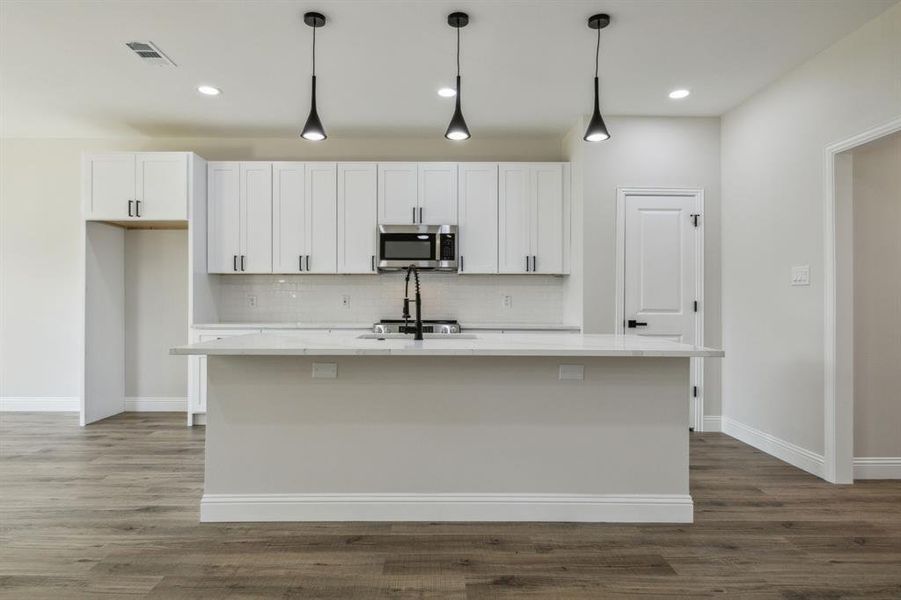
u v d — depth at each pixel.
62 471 3.16
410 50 3.12
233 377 2.47
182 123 4.42
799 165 3.29
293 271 4.56
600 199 4.18
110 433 4.05
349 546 2.23
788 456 3.38
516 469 2.50
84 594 1.87
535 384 2.49
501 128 4.52
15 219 4.77
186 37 2.97
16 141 4.76
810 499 2.77
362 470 2.49
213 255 4.54
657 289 4.20
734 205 4.03
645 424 2.49
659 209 4.20
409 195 4.58
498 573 2.03
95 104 3.99
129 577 1.99
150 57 3.22
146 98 3.88
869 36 2.75
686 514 2.48
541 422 2.49
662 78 3.50
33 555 2.14
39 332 4.79
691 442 3.87
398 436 2.49
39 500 2.71
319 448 2.48
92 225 4.38
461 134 2.71
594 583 1.96
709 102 3.91
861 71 2.80
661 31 2.89
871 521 2.50
